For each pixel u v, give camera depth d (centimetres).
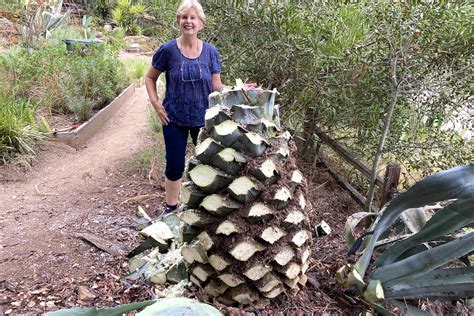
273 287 136
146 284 171
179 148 234
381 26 218
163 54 228
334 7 255
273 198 128
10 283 179
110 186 291
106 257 200
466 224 138
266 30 258
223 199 127
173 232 167
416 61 216
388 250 157
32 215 245
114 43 771
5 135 332
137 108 495
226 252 130
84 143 383
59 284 179
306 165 308
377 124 259
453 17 202
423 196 138
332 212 264
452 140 259
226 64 288
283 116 275
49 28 655
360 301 163
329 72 242
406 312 148
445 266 183
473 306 164
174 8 341
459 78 220
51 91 436
